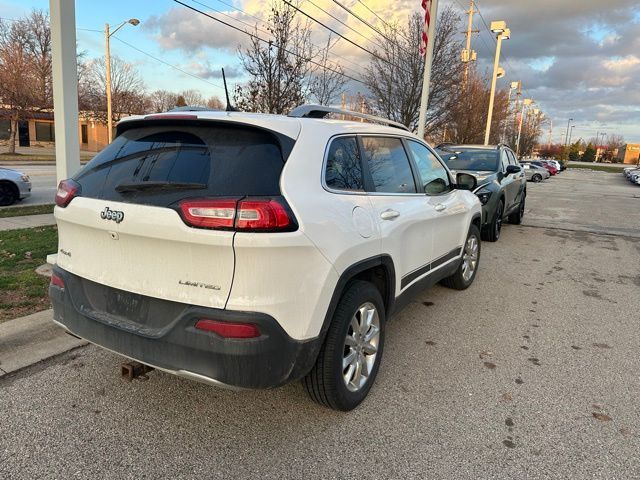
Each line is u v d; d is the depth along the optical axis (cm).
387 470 255
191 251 232
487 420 305
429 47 1075
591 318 506
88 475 243
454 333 452
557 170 5862
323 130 293
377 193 332
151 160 263
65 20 533
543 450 276
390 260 333
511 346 425
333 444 276
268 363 236
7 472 242
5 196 1136
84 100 3741
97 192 269
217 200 228
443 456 268
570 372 377
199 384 336
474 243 590
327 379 281
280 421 297
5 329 384
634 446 282
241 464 256
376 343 329
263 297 231
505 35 2648
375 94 1791
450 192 484
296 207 243
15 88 3288
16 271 530
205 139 259
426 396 333
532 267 733
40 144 4925
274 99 988
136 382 334
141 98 4431
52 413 295
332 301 267
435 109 1731
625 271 726
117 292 263
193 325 234
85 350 376
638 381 365
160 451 264
